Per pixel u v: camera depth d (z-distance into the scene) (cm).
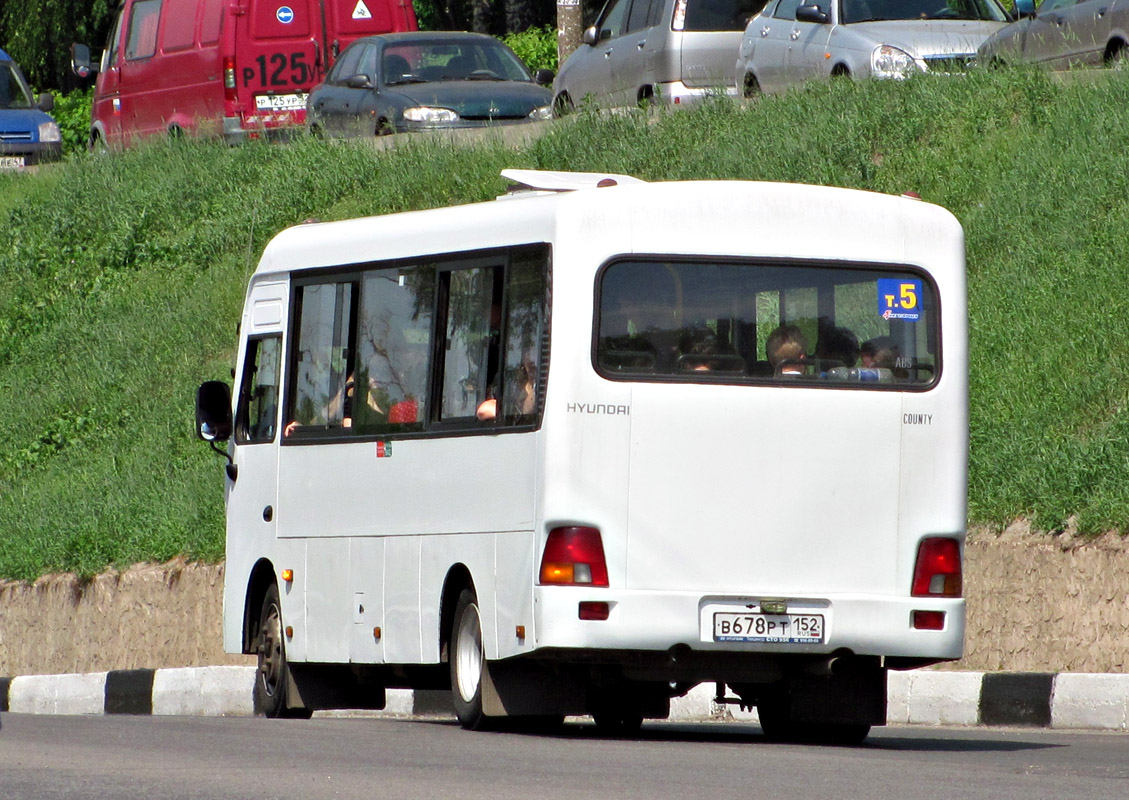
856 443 4069
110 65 12600
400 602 4428
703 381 4003
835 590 4038
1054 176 7150
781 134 8388
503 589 4072
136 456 8406
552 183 4328
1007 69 8225
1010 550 5378
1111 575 5106
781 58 9512
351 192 9925
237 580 5178
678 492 3972
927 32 8906
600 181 4394
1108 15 8206
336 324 4744
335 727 4419
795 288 4094
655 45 10150
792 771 3262
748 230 4075
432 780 3056
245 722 4659
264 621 5088
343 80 10688
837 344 4103
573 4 12619
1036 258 6725
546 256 4019
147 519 7669
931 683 5125
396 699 5953
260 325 5103
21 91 13712
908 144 7981
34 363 9775
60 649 7644
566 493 3931
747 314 4053
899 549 4081
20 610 7862
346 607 4634
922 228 4188
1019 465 5647
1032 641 5272
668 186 4059
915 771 3297
